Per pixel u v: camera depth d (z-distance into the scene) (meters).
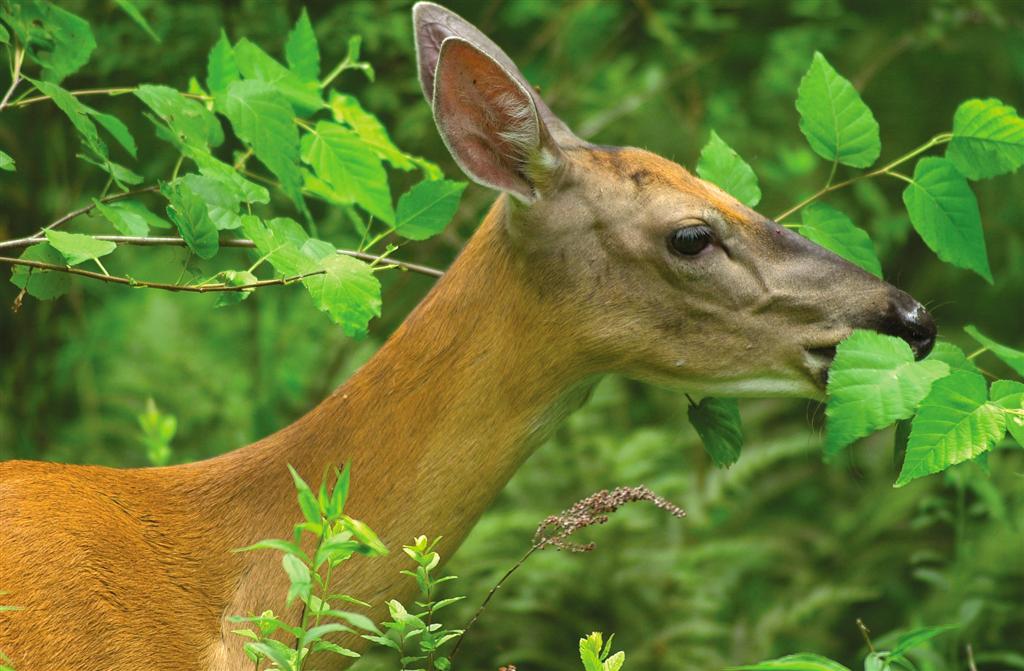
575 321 7.75
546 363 7.77
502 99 7.57
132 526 7.31
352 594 7.42
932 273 16.62
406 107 14.77
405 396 7.58
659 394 15.29
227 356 14.56
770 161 15.84
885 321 7.84
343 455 7.54
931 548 13.94
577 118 15.73
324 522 6.16
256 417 12.94
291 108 8.56
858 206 16.03
